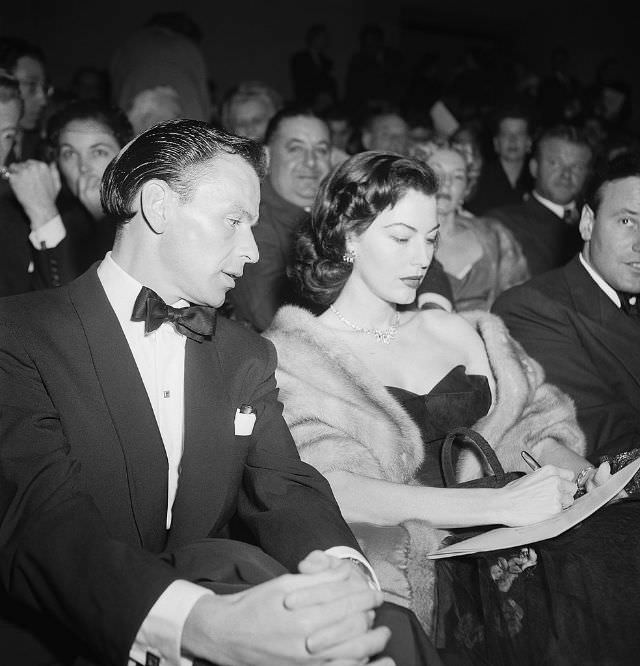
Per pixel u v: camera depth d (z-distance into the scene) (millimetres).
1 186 3125
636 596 2045
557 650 2012
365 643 1429
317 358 2275
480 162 4352
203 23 10375
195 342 1896
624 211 2754
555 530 1927
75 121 3389
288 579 1451
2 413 1744
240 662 1435
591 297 2863
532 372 2537
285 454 1934
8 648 1721
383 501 2098
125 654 1487
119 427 1765
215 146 1796
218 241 1791
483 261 4016
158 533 1805
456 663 2000
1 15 9281
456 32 12922
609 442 2695
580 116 8031
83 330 1796
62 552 1581
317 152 3895
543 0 12625
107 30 9773
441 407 2324
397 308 2582
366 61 9719
